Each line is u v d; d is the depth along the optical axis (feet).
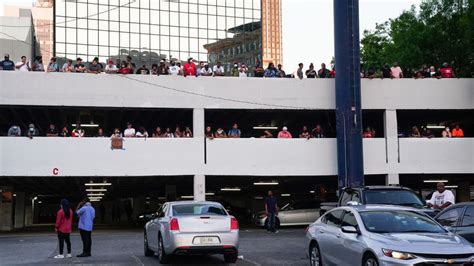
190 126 127.34
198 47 258.78
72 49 235.81
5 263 52.95
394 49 143.02
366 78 103.86
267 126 129.18
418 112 112.98
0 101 93.76
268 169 100.12
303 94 102.32
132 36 246.68
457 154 103.55
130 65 100.37
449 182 131.34
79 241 79.46
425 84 104.58
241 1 266.98
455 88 104.88
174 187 125.70
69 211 57.88
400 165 102.63
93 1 240.94
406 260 32.40
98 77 96.94
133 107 98.17
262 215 104.73
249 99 101.04
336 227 40.42
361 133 99.25
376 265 33.86
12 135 95.40
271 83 101.81
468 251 33.06
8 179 105.29
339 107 100.22
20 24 177.58
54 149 94.17
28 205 179.01
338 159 99.96
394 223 37.52
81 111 110.01
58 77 95.71
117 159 96.02
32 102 94.63
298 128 131.34
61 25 235.40
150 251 57.00
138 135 98.63
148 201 183.21
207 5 261.85
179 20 256.11
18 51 171.63
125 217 220.02
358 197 57.16
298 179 116.26
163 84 98.78
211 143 99.09
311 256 43.78
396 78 104.37
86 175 94.73
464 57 128.88
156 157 97.25
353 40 100.37
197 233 47.85
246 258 54.39
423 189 151.02
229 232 48.60
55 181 114.32
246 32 266.57
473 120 125.70
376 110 105.40
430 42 131.44
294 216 104.27
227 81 100.78
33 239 84.17
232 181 118.73
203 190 97.81
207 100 99.91
